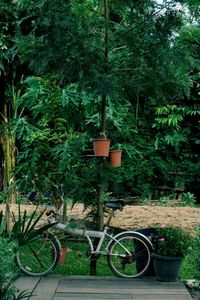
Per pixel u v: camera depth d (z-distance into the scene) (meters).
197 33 5.61
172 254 4.68
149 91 5.13
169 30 4.82
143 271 4.89
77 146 5.15
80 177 5.21
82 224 5.12
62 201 5.36
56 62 4.82
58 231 5.52
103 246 5.23
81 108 5.44
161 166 9.25
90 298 4.24
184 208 8.42
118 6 5.01
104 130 5.12
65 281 4.75
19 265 4.88
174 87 5.08
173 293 4.38
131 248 5.57
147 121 10.17
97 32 4.89
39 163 5.61
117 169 5.16
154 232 5.12
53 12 4.62
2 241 3.57
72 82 5.03
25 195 6.48
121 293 4.38
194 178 10.45
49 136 5.69
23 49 4.89
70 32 4.64
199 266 4.32
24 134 5.72
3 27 9.22
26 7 4.99
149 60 4.85
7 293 3.50
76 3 4.79
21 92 9.70
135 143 5.91
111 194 5.75
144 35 4.84
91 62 4.78
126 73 4.96
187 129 10.31
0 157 9.97
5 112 9.72
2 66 9.41
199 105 10.02
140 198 9.63
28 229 3.95
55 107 5.55
